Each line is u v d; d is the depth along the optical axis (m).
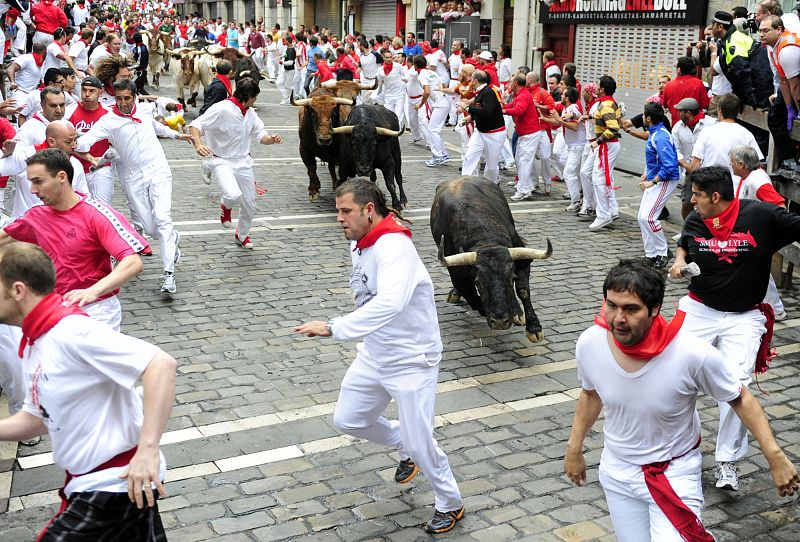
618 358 3.44
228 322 7.83
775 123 9.02
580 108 12.90
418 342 4.38
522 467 5.36
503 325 6.58
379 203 4.27
